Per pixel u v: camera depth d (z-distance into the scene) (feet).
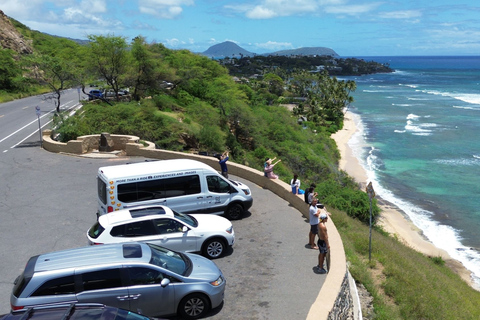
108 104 133.18
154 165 45.47
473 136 251.80
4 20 271.90
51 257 27.07
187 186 45.01
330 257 35.12
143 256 28.07
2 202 54.44
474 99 452.35
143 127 102.58
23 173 67.97
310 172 155.53
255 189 60.03
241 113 167.02
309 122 289.33
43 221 48.19
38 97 182.19
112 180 41.98
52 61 109.40
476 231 118.73
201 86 196.65
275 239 43.19
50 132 92.43
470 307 57.72
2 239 43.27
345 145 241.35
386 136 262.67
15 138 96.43
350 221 74.59
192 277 28.58
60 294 25.16
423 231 118.73
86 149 82.07
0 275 35.91
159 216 35.94
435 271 71.87
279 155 163.63
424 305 46.09
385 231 110.11
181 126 114.21
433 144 234.38
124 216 35.40
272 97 431.02
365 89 638.12
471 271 94.94
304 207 49.85
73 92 194.59
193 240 36.78
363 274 46.62
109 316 20.66
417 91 581.53
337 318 28.89
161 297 27.43
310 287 33.55
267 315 29.60
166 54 207.21
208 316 29.35
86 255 27.40
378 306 42.88
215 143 124.98
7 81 188.65
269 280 34.76
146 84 159.74
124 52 143.95
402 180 169.68
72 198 56.03
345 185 150.71
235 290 33.14
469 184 162.50
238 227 46.42
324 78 496.23
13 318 19.80
